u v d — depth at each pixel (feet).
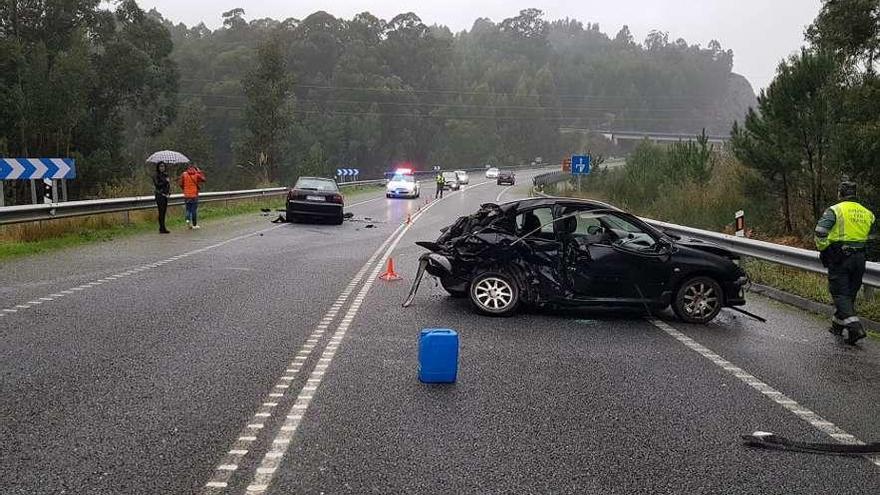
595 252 27.99
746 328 27.66
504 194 169.27
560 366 21.11
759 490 12.95
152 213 67.56
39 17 153.89
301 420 15.92
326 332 24.67
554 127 522.06
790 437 15.70
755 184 57.93
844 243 25.68
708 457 14.42
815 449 14.93
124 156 166.81
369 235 61.57
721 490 12.89
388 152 389.19
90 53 163.22
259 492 12.35
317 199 70.59
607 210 28.60
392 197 138.21
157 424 15.44
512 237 28.45
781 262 35.88
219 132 333.21
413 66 449.89
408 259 45.57
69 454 13.75
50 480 12.60
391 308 29.43
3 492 12.09
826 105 49.70
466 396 17.95
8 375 18.70
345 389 18.29
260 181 144.97
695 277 28.17
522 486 12.83
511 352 22.67
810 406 17.92
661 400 18.07
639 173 105.40
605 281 27.96
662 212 75.36
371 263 43.27
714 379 20.15
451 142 434.71
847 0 61.93
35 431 14.88
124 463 13.41
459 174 240.12
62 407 16.37
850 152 43.34
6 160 51.62
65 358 20.42
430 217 85.61
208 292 31.81
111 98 170.09
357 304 30.07
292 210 70.28
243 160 152.15
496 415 16.57
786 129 51.80
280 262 42.60
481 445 14.71
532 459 14.06
